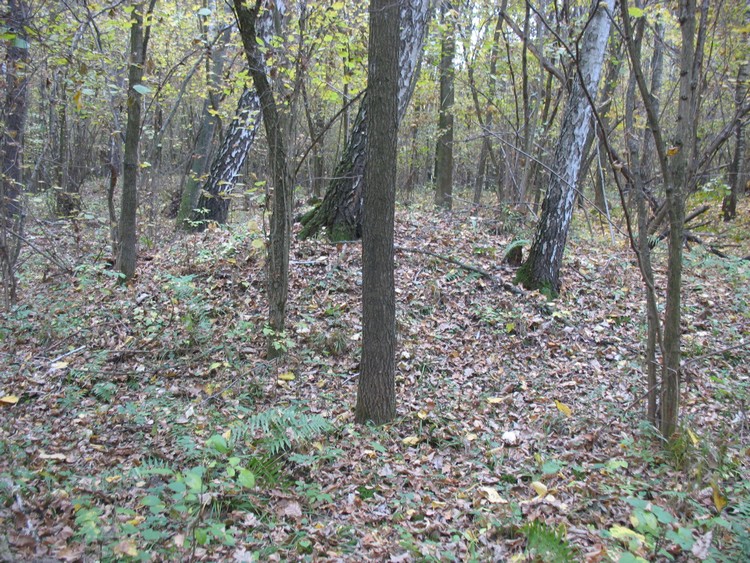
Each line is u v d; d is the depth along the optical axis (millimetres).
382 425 5262
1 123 7836
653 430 4789
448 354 6828
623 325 7672
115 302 7754
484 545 3502
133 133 8281
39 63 7871
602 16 7680
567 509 3795
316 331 6965
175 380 6195
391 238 5098
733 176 16609
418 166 23766
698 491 3906
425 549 3418
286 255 6426
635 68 4168
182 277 7645
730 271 9312
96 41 8516
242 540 3461
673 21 8883
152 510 3191
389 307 5188
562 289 8555
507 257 9188
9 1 6637
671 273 4609
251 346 6824
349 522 3842
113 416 5336
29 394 5754
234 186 11695
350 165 9234
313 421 4832
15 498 3395
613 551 3205
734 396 5785
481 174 19297
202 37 8172
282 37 7453
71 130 17297
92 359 6484
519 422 5441
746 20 10336
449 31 13422
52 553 2898
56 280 8758
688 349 6898
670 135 14852
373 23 4699
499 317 7559
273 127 6102
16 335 6992
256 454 4523
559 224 8234
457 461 4758
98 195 16828
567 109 8102
